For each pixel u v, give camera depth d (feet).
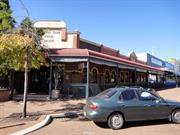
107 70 102.89
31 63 44.93
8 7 64.18
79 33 88.48
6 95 66.39
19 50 41.73
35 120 39.86
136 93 37.11
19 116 43.29
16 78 80.69
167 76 201.57
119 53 123.44
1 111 49.03
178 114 38.63
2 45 40.29
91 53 71.67
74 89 75.25
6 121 39.22
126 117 35.73
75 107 55.52
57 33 87.51
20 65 44.09
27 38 41.45
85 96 73.31
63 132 33.24
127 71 120.88
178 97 88.17
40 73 83.35
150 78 169.68
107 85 84.89
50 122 40.32
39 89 82.84
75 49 71.05
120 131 34.06
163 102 37.91
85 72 86.33
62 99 69.41
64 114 45.06
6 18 58.03
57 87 76.33
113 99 35.78
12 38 40.81
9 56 42.86
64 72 82.58
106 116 34.88
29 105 58.08
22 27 44.91
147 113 36.70
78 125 37.93
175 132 33.24
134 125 37.73
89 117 35.24
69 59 69.77
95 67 92.84
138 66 108.78
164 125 37.65
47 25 87.40
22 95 72.64
